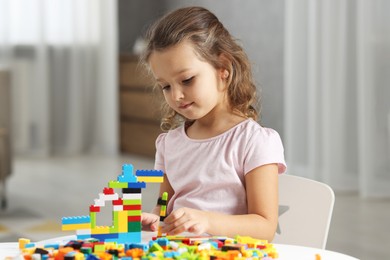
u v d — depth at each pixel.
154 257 0.98
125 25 7.04
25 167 5.75
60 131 6.77
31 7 6.51
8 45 6.42
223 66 1.39
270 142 1.38
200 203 1.39
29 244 1.07
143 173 1.13
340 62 4.42
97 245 1.02
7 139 4.26
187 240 1.10
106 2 6.79
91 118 6.86
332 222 3.54
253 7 5.52
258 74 5.48
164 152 1.53
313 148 4.62
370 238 3.21
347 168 4.45
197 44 1.31
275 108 5.32
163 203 1.21
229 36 1.42
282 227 1.48
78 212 3.89
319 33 4.57
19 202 4.19
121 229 1.10
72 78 6.76
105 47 6.82
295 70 4.80
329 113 4.47
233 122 1.45
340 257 1.07
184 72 1.30
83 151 6.85
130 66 6.54
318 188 1.44
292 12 4.78
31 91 6.56
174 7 6.74
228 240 1.10
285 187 1.50
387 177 4.18
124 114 6.75
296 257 1.06
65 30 6.71
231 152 1.40
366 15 4.14
